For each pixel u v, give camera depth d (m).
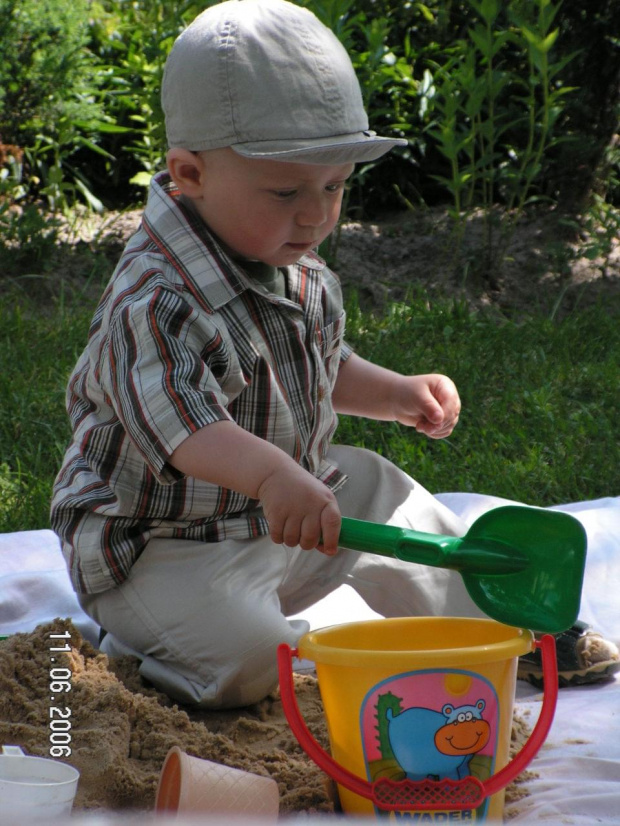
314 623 3.47
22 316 7.05
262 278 2.89
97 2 10.19
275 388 2.82
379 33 7.55
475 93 7.36
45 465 5.16
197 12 7.77
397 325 6.99
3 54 8.30
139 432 2.47
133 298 2.64
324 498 2.25
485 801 2.00
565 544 2.10
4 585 3.65
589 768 2.35
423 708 1.96
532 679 2.97
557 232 8.18
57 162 8.79
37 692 2.34
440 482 5.03
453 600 3.03
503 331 6.89
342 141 2.67
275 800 1.99
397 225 8.55
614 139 8.23
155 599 2.78
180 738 2.31
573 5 7.73
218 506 2.80
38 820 1.78
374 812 1.99
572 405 5.97
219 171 2.68
